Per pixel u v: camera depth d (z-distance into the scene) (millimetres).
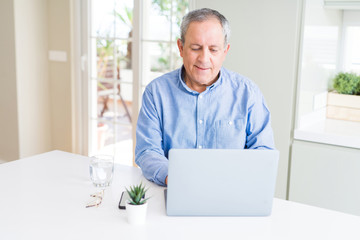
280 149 2771
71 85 4191
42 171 1847
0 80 4184
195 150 1396
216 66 1721
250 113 1876
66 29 4125
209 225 1399
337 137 2547
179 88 1877
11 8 3969
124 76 4070
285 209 1546
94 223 1388
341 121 2980
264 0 2697
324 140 2594
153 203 1550
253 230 1377
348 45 3109
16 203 1524
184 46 1738
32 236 1300
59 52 4203
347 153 2516
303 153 2668
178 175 1407
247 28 2783
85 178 1773
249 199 1448
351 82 2979
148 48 3848
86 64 4172
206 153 1397
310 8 2639
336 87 3049
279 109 2746
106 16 4035
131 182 1744
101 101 4453
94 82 4227
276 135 2777
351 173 2523
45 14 4195
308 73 2758
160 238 1304
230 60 2879
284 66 2691
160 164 1703
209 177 1415
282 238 1332
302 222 1446
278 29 2680
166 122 1878
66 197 1581
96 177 1660
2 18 4047
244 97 1875
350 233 1380
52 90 4328
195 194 1427
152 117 1874
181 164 1398
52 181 1734
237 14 2803
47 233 1317
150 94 1893
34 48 4156
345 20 3090
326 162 2596
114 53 4062
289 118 2717
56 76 4277
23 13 4023
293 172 2725
